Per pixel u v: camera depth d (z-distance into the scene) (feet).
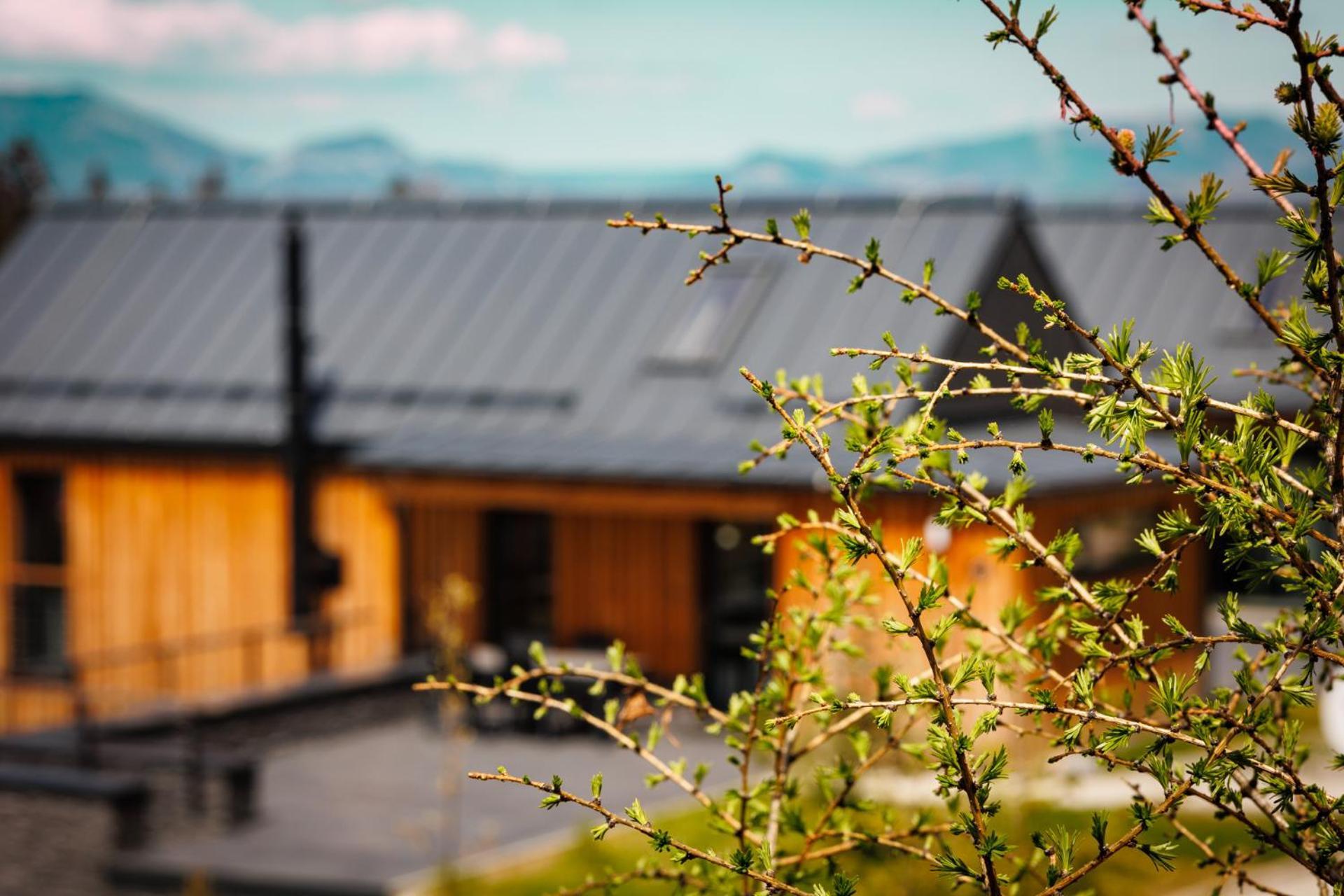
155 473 70.90
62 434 71.56
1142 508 60.23
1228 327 78.23
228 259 79.46
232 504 69.77
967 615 11.42
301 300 68.80
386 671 64.75
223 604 69.92
